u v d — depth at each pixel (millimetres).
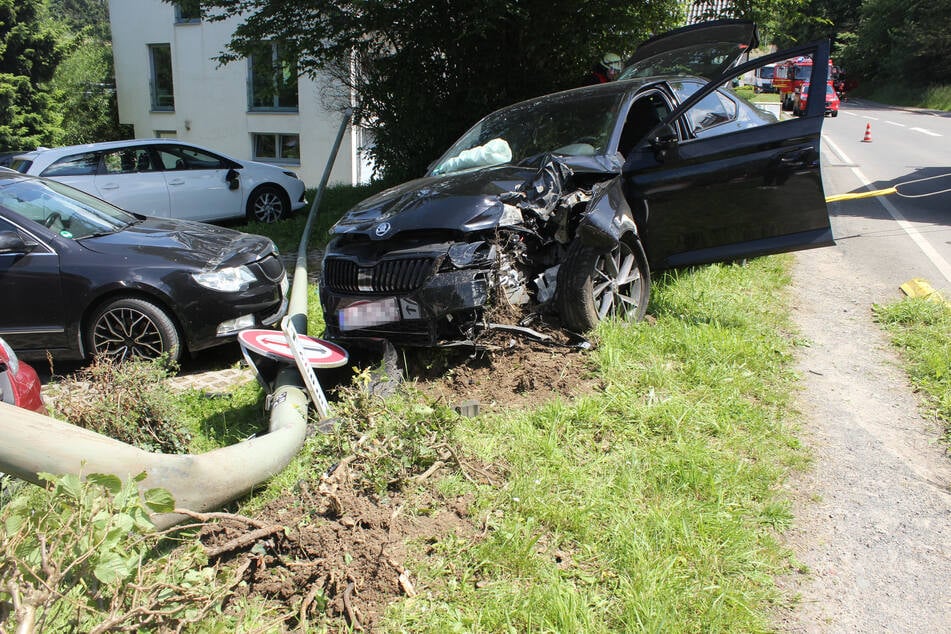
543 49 11664
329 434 3645
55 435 2951
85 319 5605
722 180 5312
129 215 6812
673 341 4953
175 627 2291
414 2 10641
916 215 10250
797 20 13453
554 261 5117
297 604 2682
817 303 6316
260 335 4543
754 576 2799
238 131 20922
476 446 3750
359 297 4742
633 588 2668
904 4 49594
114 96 27906
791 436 3887
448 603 2680
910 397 4402
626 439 3789
